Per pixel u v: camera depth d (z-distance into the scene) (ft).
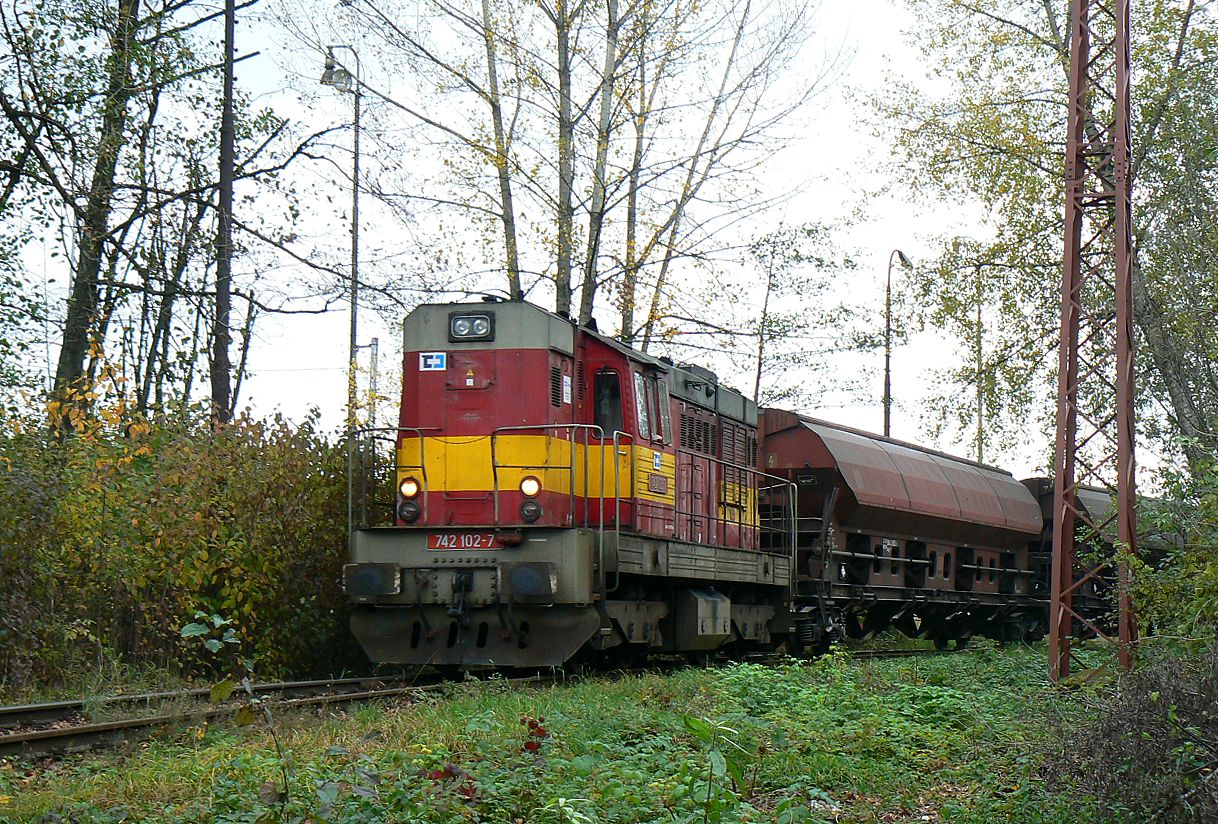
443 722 35.96
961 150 82.53
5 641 45.73
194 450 53.31
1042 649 78.79
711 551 62.64
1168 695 29.48
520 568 51.16
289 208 75.46
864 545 81.30
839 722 41.83
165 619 51.88
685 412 64.90
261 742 34.27
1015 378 80.43
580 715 38.37
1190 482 48.29
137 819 25.94
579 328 58.23
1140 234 71.41
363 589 52.75
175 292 74.18
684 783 29.40
